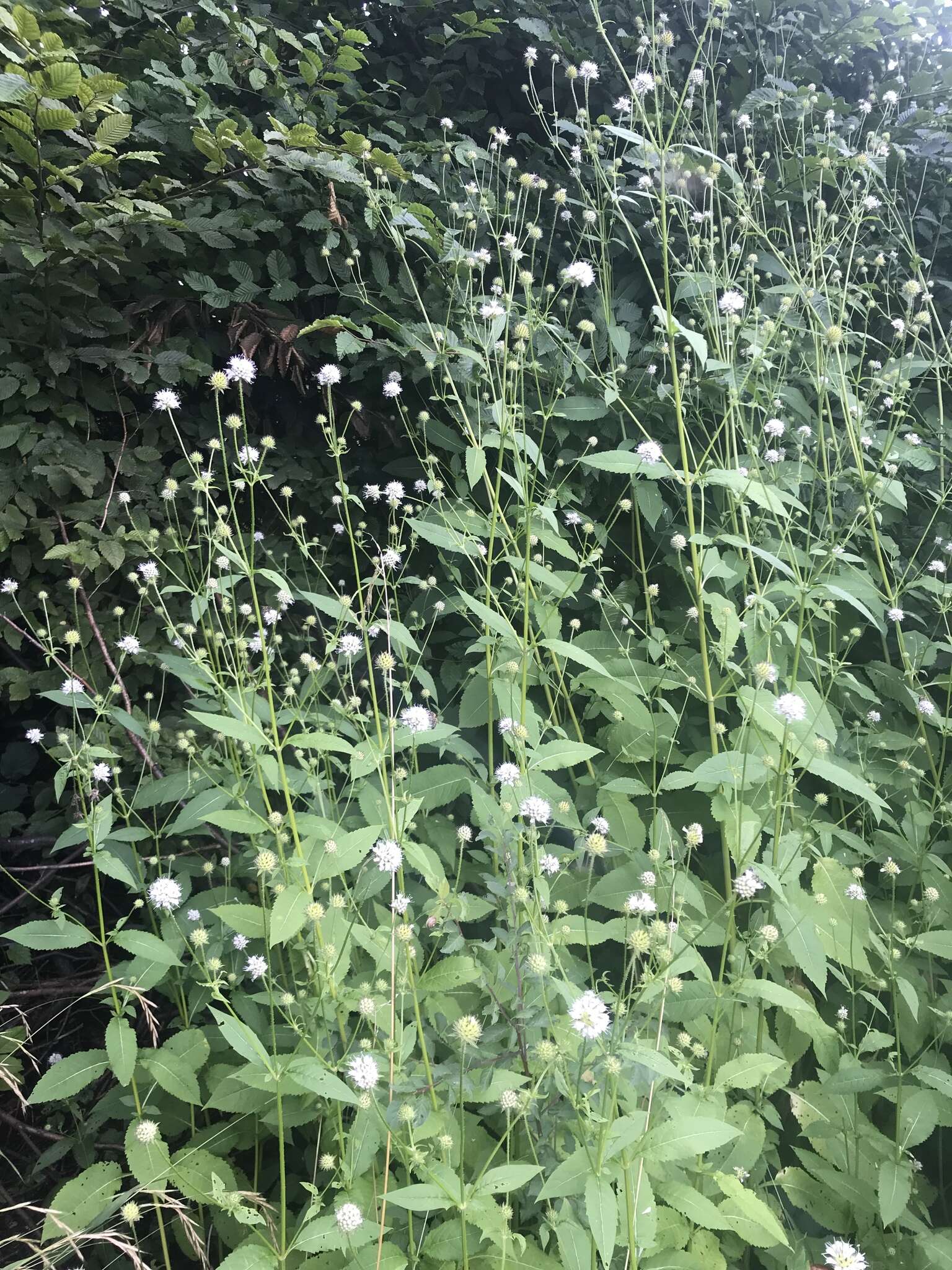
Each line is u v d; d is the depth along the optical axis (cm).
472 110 365
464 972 174
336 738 179
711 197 320
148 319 281
